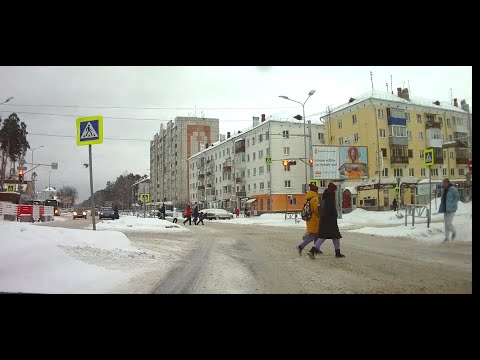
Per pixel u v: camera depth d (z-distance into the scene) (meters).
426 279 6.75
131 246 11.65
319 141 61.94
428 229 14.15
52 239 9.45
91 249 9.70
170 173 110.44
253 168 64.88
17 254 7.53
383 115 44.19
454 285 6.25
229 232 21.19
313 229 10.07
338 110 49.38
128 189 116.56
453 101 35.41
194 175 94.69
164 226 25.98
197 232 21.16
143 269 8.63
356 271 7.81
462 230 11.02
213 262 9.68
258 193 63.00
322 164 33.62
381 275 7.31
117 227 24.62
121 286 6.88
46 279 6.98
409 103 43.06
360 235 15.72
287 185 59.44
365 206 43.69
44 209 38.97
